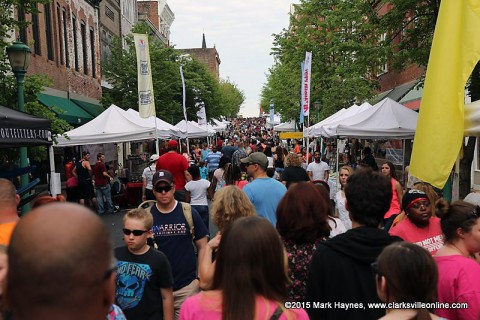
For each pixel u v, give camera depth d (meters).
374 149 23.84
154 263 3.74
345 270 2.85
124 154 32.22
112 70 28.77
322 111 24.81
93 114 25.22
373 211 3.01
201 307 2.28
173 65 29.69
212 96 44.41
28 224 1.22
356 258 2.86
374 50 12.61
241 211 4.11
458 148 4.87
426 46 11.83
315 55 24.83
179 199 9.35
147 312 3.71
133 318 3.68
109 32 33.94
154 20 64.25
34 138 6.65
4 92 10.02
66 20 24.30
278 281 2.22
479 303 2.84
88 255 1.22
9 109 6.80
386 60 12.66
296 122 34.38
